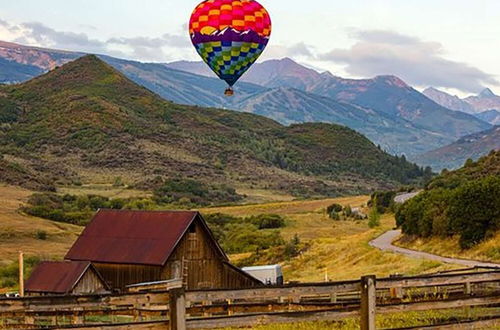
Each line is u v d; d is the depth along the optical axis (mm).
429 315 19312
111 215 53750
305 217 157500
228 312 21344
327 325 18234
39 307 12906
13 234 120312
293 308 19156
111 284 50312
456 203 68312
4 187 186250
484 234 65000
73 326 12586
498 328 14664
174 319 12164
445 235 72312
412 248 77375
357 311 13594
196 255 51125
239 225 132125
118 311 19781
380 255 71625
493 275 16078
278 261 93562
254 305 18734
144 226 51875
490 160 113750
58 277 45719
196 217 51125
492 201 64625
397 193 162000
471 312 19688
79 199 169875
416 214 80688
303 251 93438
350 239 97000
